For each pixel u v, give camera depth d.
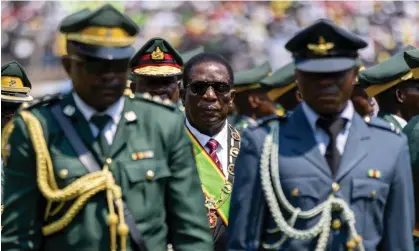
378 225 12.36
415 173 14.63
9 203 11.67
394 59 17.53
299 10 61.94
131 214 11.55
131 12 61.94
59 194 11.48
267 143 12.37
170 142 11.89
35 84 59.22
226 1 63.88
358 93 19.55
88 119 11.70
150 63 18.09
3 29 60.91
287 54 62.56
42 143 11.55
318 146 12.32
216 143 16.17
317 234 12.19
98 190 11.50
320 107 12.12
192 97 16.08
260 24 62.53
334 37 12.08
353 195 12.18
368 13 60.19
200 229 11.95
